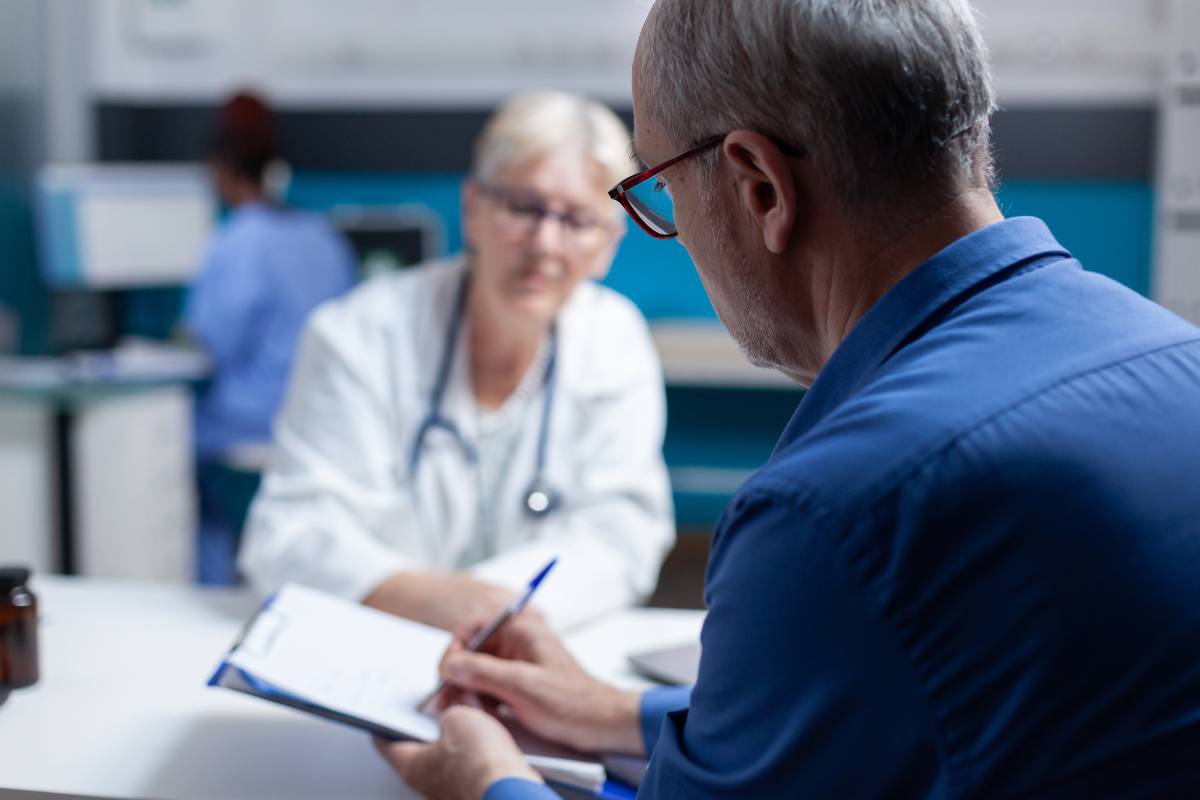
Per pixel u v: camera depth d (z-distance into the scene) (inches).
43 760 42.1
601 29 164.4
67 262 145.4
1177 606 23.3
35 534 124.7
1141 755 23.0
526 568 59.7
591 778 40.1
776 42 26.3
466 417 65.3
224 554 144.3
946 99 26.3
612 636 57.5
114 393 125.7
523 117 62.7
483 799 36.1
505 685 44.1
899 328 26.8
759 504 25.2
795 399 163.5
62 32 172.2
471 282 67.3
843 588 23.6
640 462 66.6
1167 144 135.6
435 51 168.1
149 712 46.6
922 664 23.0
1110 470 23.9
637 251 164.1
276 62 172.7
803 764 24.4
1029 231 28.0
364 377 64.7
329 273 145.3
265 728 45.5
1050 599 23.0
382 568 56.6
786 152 27.0
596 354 67.6
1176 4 133.4
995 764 22.8
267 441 140.6
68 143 174.1
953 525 23.3
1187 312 136.7
